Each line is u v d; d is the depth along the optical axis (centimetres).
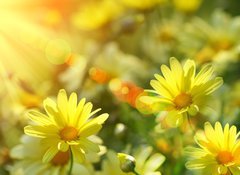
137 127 82
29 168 73
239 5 133
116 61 101
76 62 106
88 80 97
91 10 120
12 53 114
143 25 122
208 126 58
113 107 93
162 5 116
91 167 69
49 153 58
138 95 85
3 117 88
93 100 94
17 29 120
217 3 135
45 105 59
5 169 81
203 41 108
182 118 60
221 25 108
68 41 125
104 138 85
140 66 106
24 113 87
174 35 117
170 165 75
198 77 60
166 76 60
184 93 60
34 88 97
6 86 89
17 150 75
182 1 121
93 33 124
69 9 132
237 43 107
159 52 118
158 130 71
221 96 89
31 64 110
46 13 123
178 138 76
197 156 58
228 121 83
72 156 59
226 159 57
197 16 137
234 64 99
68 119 59
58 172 72
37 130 59
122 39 124
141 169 66
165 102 60
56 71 106
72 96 59
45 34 121
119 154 61
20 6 123
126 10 121
